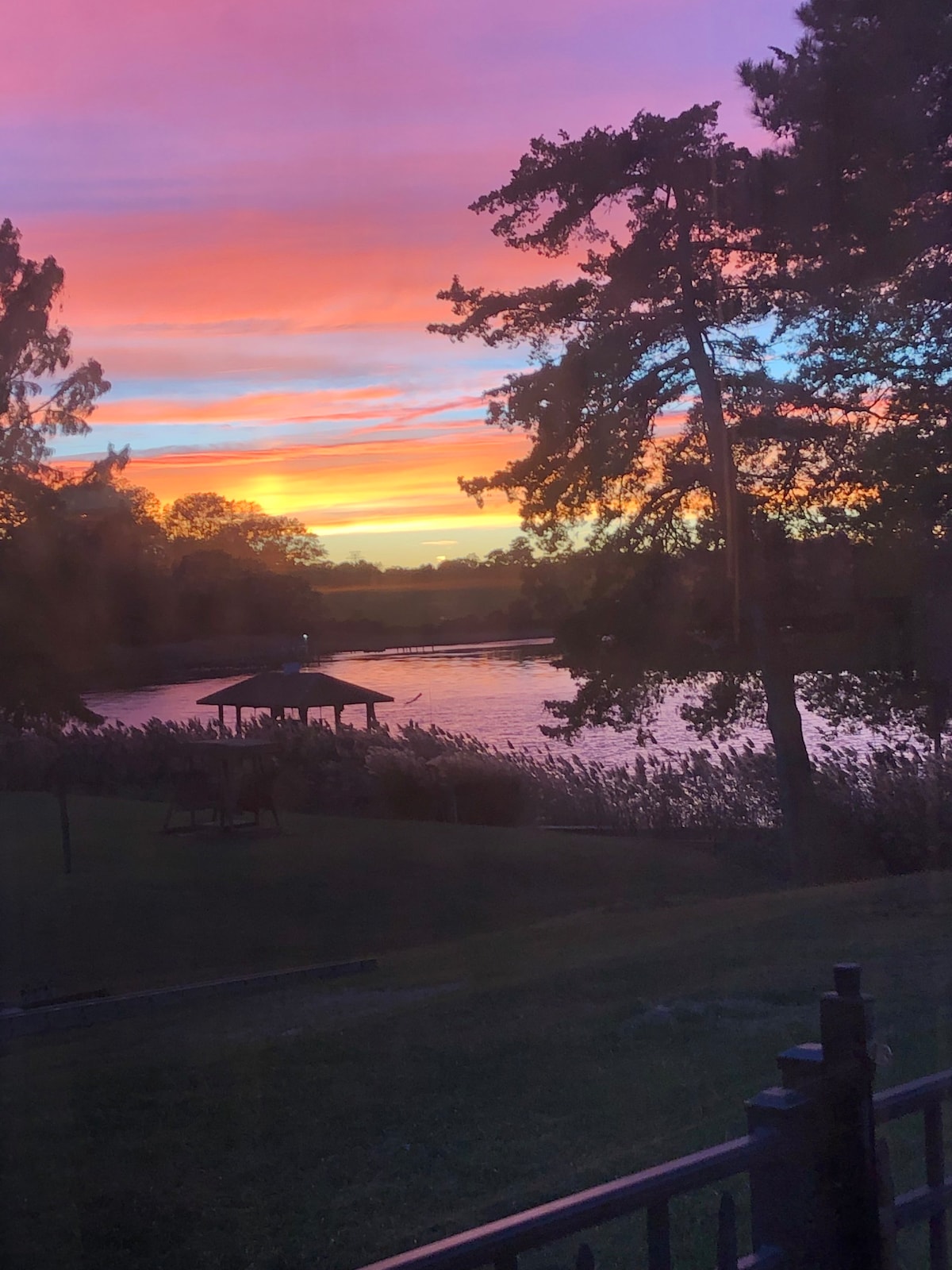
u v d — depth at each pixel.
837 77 8.81
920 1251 3.35
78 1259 2.87
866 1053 2.72
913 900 7.97
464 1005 5.07
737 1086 4.15
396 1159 3.43
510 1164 3.46
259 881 6.41
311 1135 3.58
